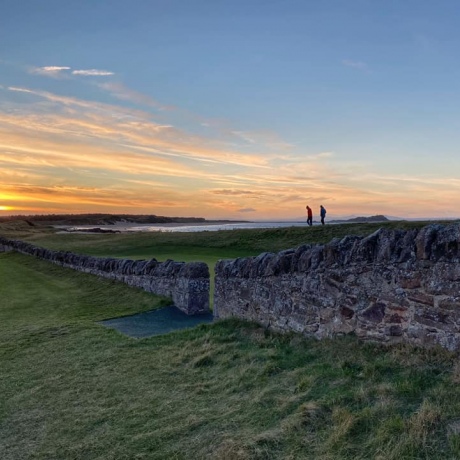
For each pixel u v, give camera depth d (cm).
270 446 394
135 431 474
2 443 490
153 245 3366
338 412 417
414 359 495
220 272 938
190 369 643
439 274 505
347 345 593
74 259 2130
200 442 427
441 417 377
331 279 651
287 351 645
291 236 2727
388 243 572
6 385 666
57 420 529
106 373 670
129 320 1055
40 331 987
